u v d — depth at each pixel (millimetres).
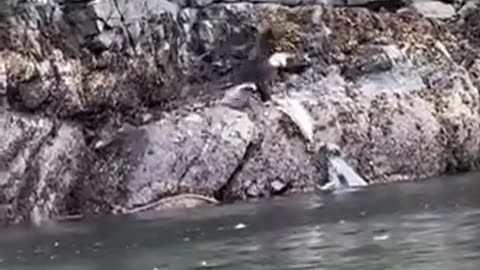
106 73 19109
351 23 21719
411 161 20656
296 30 21188
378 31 21891
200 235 13281
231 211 16641
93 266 10992
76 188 18594
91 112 18922
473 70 22422
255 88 20281
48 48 18359
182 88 20297
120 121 19328
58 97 18344
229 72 20844
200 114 19641
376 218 13609
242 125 19438
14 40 17922
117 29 19266
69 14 18875
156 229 14586
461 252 9727
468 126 21312
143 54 19672
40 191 18016
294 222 14008
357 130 20438
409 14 22531
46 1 18562
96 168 18844
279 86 20609
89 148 18922
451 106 21375
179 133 19188
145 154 18938
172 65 20266
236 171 19188
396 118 20766
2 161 17500
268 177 19359
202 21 20859
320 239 11781
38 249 13016
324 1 21891
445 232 11359
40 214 17938
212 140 19203
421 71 21641
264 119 19766
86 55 18938
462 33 22969
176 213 17219
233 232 13344
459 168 21125
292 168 19578
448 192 16656
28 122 17859
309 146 19891
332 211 15125
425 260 9438
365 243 11016
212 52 20781
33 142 17953
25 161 17812
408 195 16703
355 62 21234
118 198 18672
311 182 19688
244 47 20812
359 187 19422
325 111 20406
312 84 20844
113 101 19172
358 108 20656
